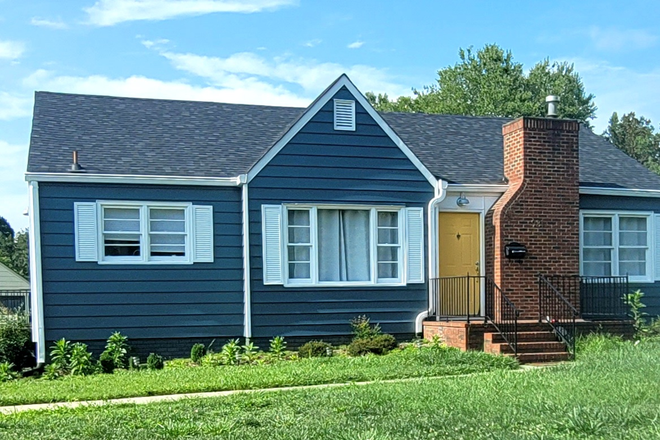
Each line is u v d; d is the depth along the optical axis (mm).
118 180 14930
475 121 21578
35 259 14492
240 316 15602
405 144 16516
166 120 18000
